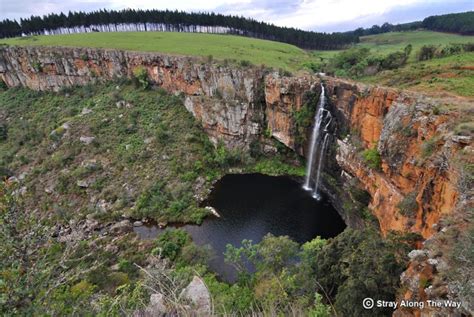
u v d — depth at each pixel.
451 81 32.88
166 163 52.34
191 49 69.31
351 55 57.44
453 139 19.41
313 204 45.25
